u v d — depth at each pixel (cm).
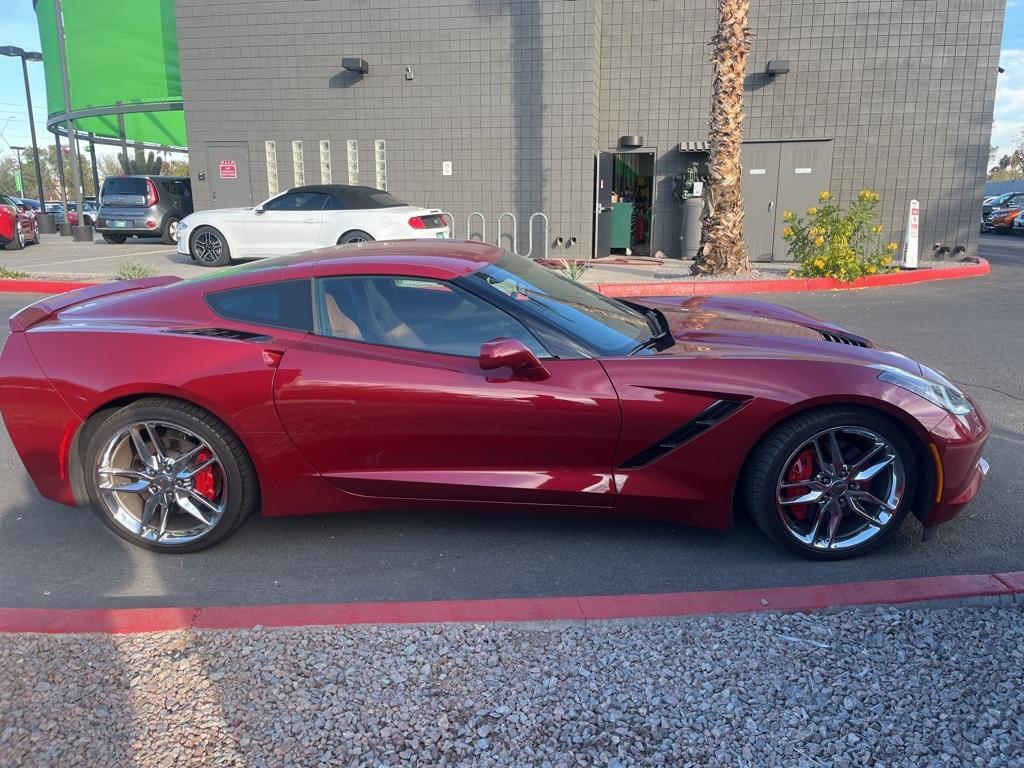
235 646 270
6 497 432
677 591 325
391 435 344
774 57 1400
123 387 345
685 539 370
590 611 289
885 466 336
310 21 1471
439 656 265
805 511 349
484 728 232
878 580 330
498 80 1426
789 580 332
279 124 1530
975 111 1366
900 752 222
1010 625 280
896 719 235
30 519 405
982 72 1350
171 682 252
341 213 1248
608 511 350
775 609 290
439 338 352
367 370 341
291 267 374
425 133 1477
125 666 260
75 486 366
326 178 1538
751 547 362
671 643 272
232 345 349
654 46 1438
